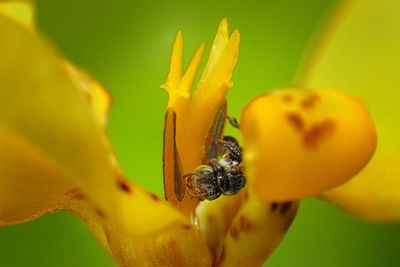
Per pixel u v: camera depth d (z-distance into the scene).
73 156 0.08
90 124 0.08
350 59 0.10
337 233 0.12
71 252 0.12
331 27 0.10
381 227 0.12
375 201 0.09
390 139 0.09
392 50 0.09
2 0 0.08
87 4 0.12
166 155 0.09
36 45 0.07
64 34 0.12
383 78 0.09
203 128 0.09
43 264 0.12
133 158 0.12
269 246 0.09
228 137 0.09
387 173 0.09
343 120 0.08
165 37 0.12
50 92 0.07
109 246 0.09
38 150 0.08
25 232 0.12
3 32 0.07
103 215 0.09
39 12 0.12
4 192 0.08
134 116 0.12
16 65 0.07
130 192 0.08
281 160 0.08
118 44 0.12
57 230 0.12
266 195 0.08
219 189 0.09
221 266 0.09
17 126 0.08
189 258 0.09
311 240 0.12
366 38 0.10
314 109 0.08
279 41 0.12
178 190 0.09
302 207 0.12
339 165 0.08
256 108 0.08
